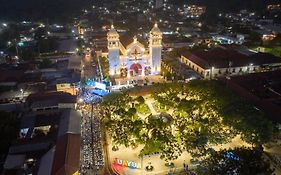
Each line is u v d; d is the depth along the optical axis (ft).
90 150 322.75
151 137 317.42
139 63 547.90
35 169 288.30
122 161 299.79
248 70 566.36
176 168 295.28
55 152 301.22
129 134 328.90
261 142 301.84
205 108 369.30
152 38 531.91
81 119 380.17
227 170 234.38
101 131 364.38
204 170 253.03
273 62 572.10
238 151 255.50
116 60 536.83
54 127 364.99
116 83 512.22
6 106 420.77
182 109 364.79
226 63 561.02
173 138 319.27
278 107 360.28
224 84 474.49
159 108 404.16
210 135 312.29
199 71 563.48
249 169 232.73
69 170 270.67
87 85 502.38
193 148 300.40
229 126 327.88
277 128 326.24
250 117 317.83
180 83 441.27
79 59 629.10
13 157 305.73
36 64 608.60
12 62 644.27
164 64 608.60
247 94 415.64
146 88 464.65
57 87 477.77
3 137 337.93
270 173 240.73
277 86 431.84
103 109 401.90
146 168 293.84
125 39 593.01
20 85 490.08
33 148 322.96
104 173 289.53
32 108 401.90
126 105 391.24
